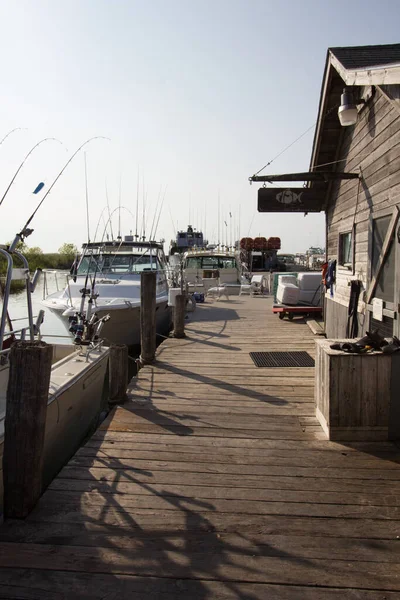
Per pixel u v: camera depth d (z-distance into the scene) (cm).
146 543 277
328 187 856
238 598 232
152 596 234
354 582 243
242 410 518
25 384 304
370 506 318
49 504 321
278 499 328
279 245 2927
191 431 457
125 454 404
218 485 349
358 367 421
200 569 254
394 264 517
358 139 671
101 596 234
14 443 304
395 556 264
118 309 914
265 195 866
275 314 1305
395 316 497
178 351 828
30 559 262
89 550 270
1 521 304
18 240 442
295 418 491
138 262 1216
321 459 391
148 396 571
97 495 334
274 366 716
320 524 297
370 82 461
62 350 638
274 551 269
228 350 834
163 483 352
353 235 700
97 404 588
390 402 425
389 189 534
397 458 392
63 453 470
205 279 1977
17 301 1714
